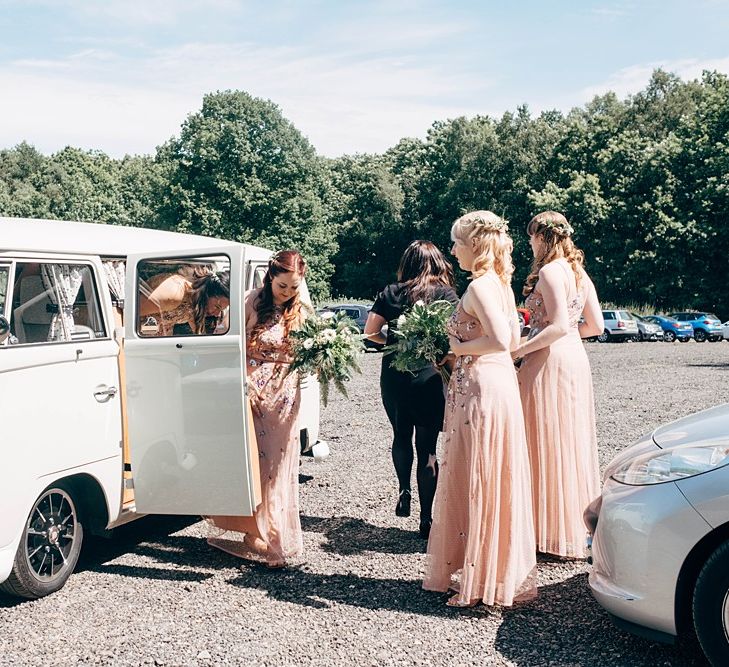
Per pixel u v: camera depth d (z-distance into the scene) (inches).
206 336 190.9
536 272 205.2
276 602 179.5
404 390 213.9
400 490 224.5
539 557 203.6
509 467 168.4
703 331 1557.6
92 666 148.6
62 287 189.0
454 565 177.0
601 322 212.8
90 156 3996.1
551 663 144.3
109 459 197.9
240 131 2241.6
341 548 218.1
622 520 139.6
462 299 174.6
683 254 1999.3
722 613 128.9
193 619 170.4
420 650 151.7
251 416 196.4
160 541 229.9
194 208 2207.2
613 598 140.1
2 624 169.6
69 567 191.8
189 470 194.9
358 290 2699.3
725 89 2042.3
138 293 197.8
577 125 2347.4
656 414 450.3
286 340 204.5
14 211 3154.5
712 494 131.7
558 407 197.5
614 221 2081.7
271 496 203.2
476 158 2487.7
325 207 2728.8
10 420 169.9
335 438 394.6
